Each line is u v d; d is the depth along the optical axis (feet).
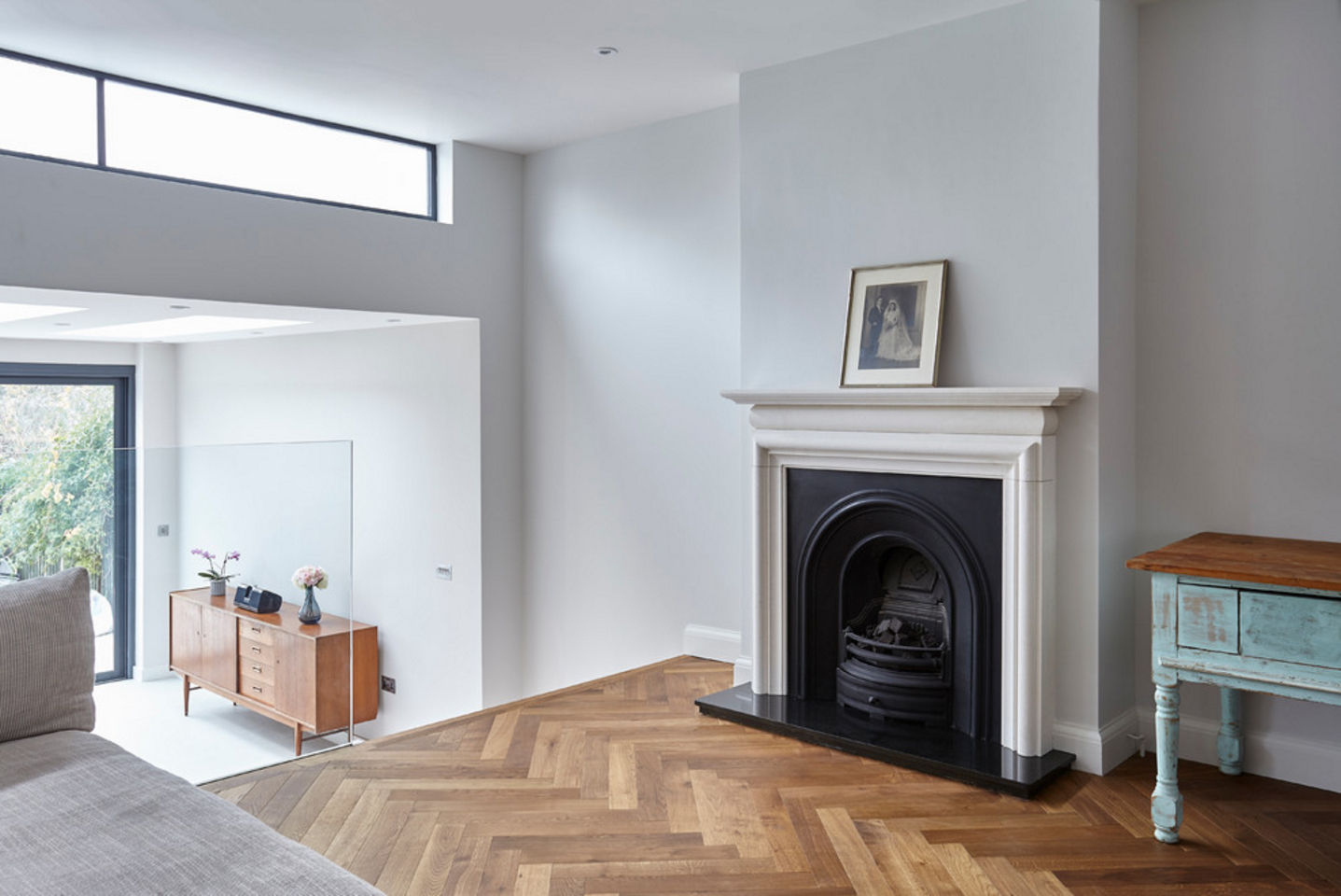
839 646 13.24
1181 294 11.60
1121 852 9.32
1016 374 11.76
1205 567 9.08
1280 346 10.97
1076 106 11.20
